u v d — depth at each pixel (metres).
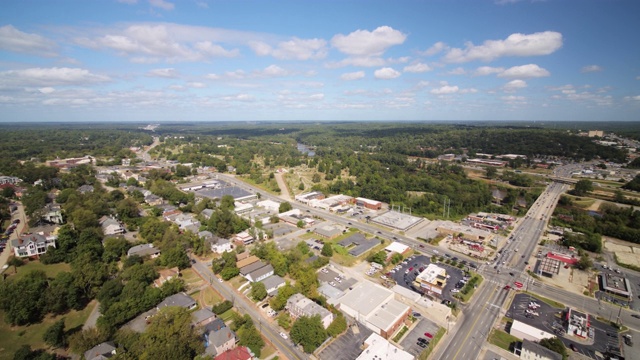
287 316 97.62
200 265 129.12
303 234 165.38
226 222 161.75
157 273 118.25
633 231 159.50
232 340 83.00
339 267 131.00
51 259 126.38
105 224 156.25
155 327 81.38
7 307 90.44
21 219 172.50
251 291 106.44
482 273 126.50
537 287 116.25
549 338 85.06
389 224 179.12
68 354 81.44
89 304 102.38
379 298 102.62
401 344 86.75
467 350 84.75
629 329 93.88
